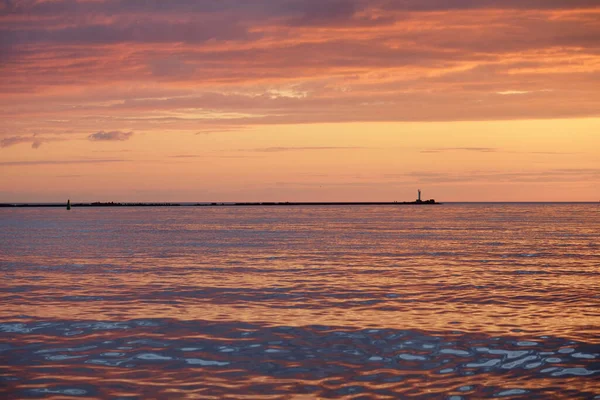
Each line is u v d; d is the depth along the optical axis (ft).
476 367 44.09
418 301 72.69
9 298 74.38
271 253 139.64
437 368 43.88
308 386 39.88
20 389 39.22
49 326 57.88
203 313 64.80
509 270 105.29
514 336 53.72
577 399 37.37
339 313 64.90
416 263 117.29
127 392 38.70
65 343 51.13
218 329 56.80
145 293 78.64
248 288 83.35
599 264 114.83
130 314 64.13
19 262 118.01
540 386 39.81
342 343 51.37
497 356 47.03
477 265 113.50
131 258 126.82
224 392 38.73
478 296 76.38
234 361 45.80
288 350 49.06
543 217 466.29
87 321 60.29
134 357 46.83
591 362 45.32
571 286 85.20
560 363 45.06
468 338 52.95
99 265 112.78
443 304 70.54
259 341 52.06
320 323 59.57
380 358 46.57
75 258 126.62
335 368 43.96
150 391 38.91
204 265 112.98
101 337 53.42
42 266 110.93
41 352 48.19
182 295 77.15
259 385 40.09
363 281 90.89
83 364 44.91
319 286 85.51
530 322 59.93
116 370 43.45
